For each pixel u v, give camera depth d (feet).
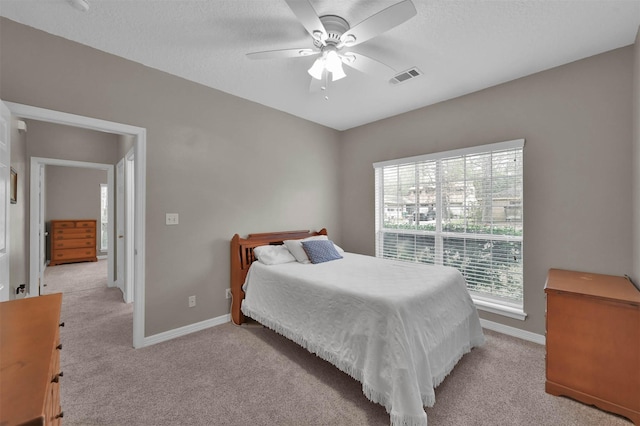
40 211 13.99
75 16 6.09
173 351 7.93
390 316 5.51
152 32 6.64
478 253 9.73
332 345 6.48
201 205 9.41
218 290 9.87
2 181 5.73
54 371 2.94
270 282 8.63
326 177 13.67
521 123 8.64
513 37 6.69
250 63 8.07
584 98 7.57
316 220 13.23
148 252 8.29
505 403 5.82
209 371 6.96
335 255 10.35
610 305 5.54
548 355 6.16
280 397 6.01
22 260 9.99
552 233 8.12
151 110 8.31
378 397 5.30
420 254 11.34
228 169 10.09
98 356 7.62
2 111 5.58
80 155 13.67
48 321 3.12
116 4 5.70
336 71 6.27
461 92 9.75
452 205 10.36
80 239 20.94
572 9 5.73
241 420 5.37
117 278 14.57
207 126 9.52
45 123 12.52
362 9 5.74
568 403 5.83
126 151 12.35
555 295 6.12
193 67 8.30
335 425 5.24
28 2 5.66
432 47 7.13
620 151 7.08
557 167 8.02
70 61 6.97
